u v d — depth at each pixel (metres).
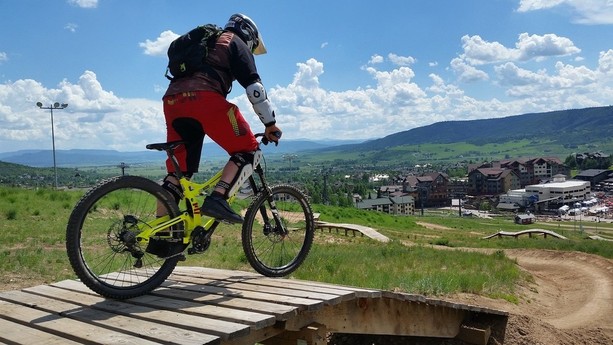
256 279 5.12
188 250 4.32
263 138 4.61
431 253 17.56
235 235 16.23
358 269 11.90
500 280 13.47
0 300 4.32
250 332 3.54
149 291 4.23
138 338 3.21
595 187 186.12
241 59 4.35
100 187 3.91
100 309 3.89
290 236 5.50
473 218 128.50
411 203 149.38
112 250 4.09
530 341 8.21
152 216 4.31
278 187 5.27
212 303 4.05
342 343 7.48
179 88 4.26
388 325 5.68
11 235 12.32
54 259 9.80
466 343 6.96
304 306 3.97
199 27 4.35
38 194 19.84
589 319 11.47
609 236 79.69
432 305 6.34
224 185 4.38
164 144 4.24
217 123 4.27
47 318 3.70
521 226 100.00
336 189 169.75
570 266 20.44
